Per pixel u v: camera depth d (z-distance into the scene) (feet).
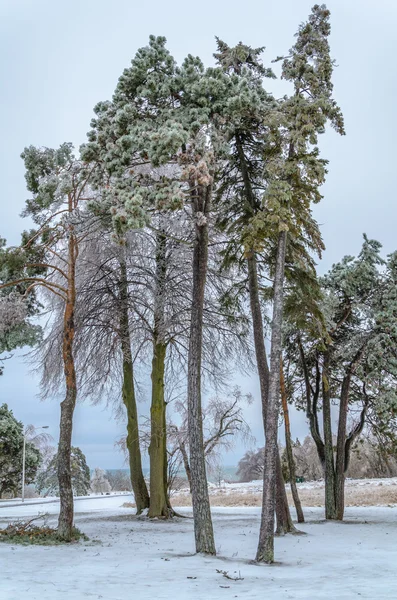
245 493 157.17
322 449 81.82
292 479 75.51
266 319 75.41
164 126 45.62
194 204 51.29
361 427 83.25
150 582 31.35
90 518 85.15
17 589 28.04
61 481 53.98
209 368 87.86
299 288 67.36
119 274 83.87
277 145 51.55
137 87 49.24
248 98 48.49
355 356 81.76
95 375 84.94
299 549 47.78
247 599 26.27
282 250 48.21
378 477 185.88
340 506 78.02
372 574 34.06
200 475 45.91
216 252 78.95
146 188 45.85
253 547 49.47
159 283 81.61
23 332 66.74
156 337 86.48
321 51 53.47
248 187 63.05
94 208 49.93
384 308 80.53
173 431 99.45
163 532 64.03
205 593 28.07
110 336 82.58
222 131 51.34
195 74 49.11
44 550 45.70
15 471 216.95
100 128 51.57
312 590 28.76
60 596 26.43
